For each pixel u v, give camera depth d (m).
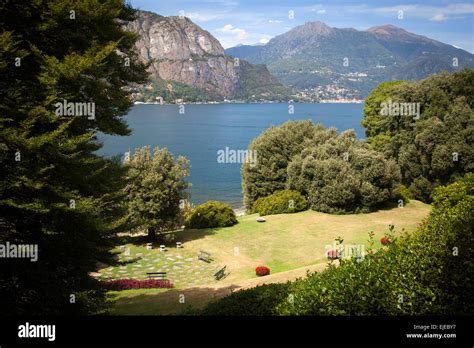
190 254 30.58
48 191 11.28
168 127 172.12
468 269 7.11
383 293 7.50
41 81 11.34
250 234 33.69
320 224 34.50
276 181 43.34
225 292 19.66
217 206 36.94
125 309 18.28
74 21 12.52
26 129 10.73
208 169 93.69
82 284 13.46
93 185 13.34
